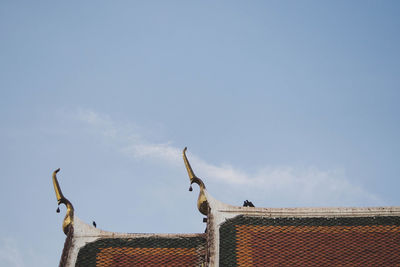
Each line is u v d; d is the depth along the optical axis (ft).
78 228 121.70
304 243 115.44
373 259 112.27
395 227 118.42
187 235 121.19
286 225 119.34
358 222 119.75
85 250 118.73
